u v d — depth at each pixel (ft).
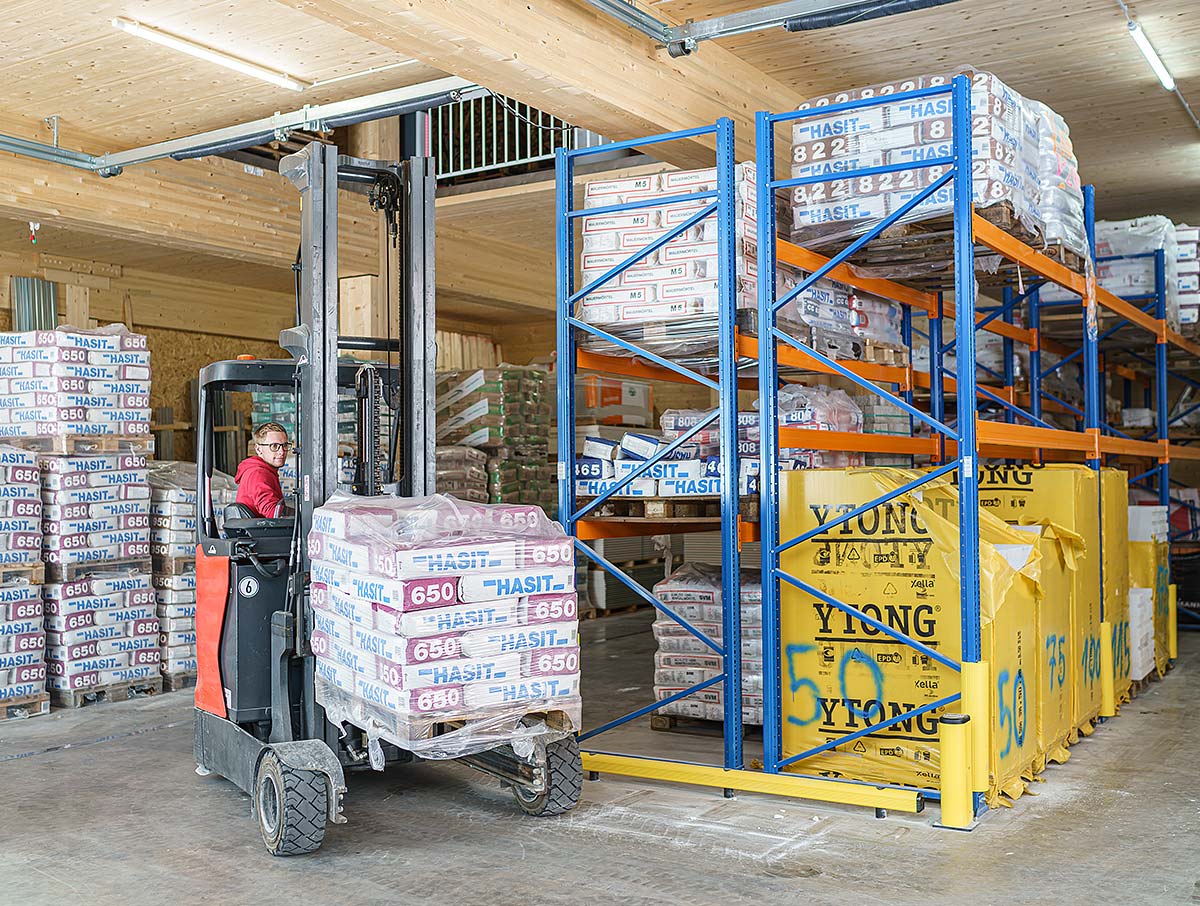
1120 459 44.42
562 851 17.94
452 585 16.90
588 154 23.43
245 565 20.79
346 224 38.99
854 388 33.45
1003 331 31.65
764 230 21.34
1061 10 24.61
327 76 28.07
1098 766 22.70
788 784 20.40
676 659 26.30
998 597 19.75
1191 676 32.32
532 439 44.60
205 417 21.91
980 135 20.31
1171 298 35.70
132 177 33.50
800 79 29.07
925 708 19.70
